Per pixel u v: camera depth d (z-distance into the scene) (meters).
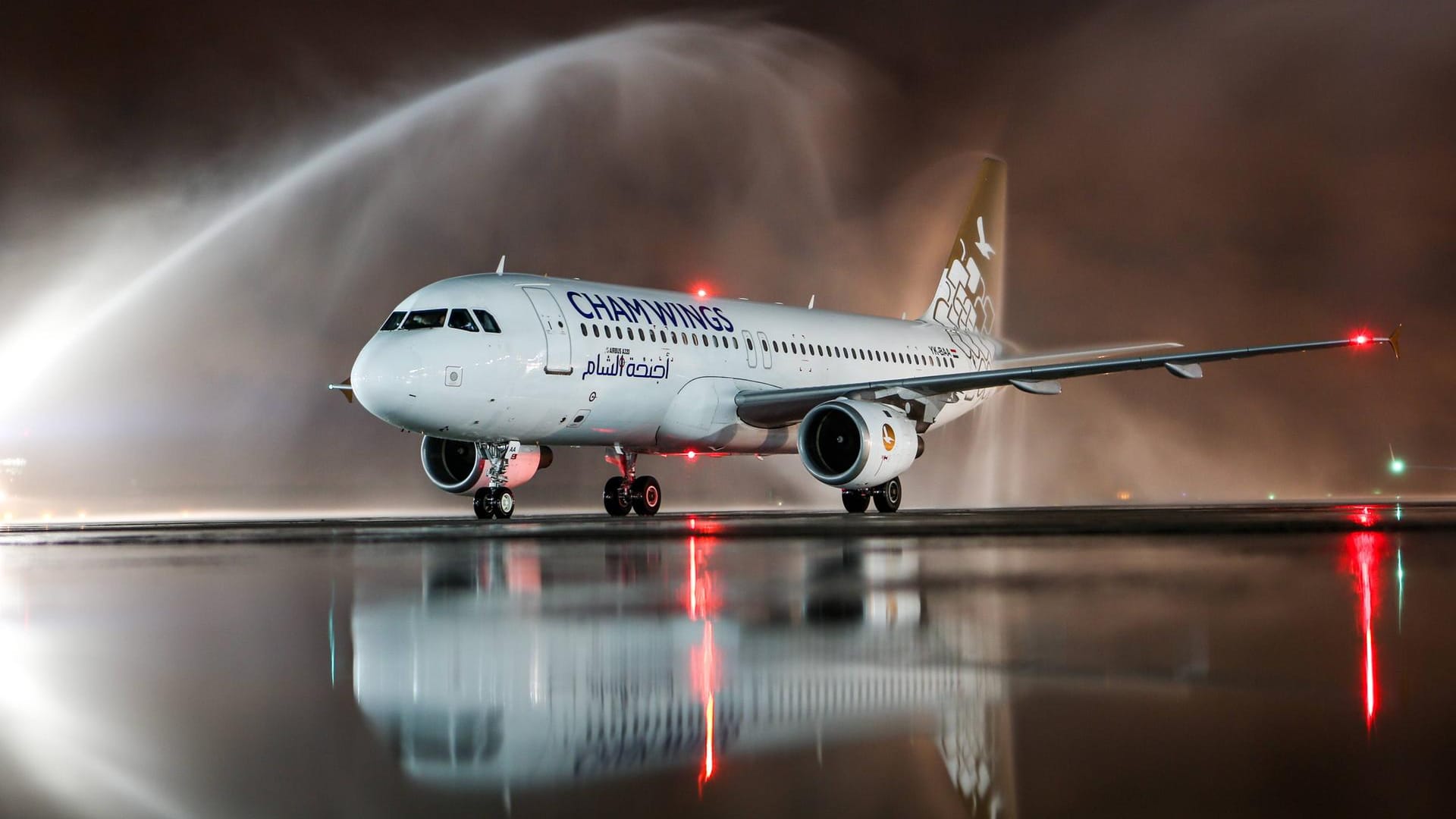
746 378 48.69
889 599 16.61
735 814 6.94
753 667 11.51
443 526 38.94
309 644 13.00
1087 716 9.32
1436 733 8.68
